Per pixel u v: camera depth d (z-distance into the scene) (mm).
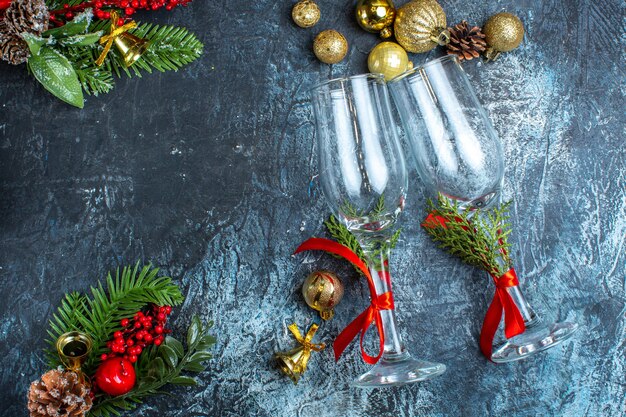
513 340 706
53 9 665
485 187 672
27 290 667
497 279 695
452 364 722
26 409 660
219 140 703
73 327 659
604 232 756
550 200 750
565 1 766
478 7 751
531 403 730
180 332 685
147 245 687
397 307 719
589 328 745
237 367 691
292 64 720
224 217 699
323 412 699
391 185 643
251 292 699
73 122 684
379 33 721
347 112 635
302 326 704
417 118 668
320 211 715
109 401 654
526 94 751
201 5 709
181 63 693
